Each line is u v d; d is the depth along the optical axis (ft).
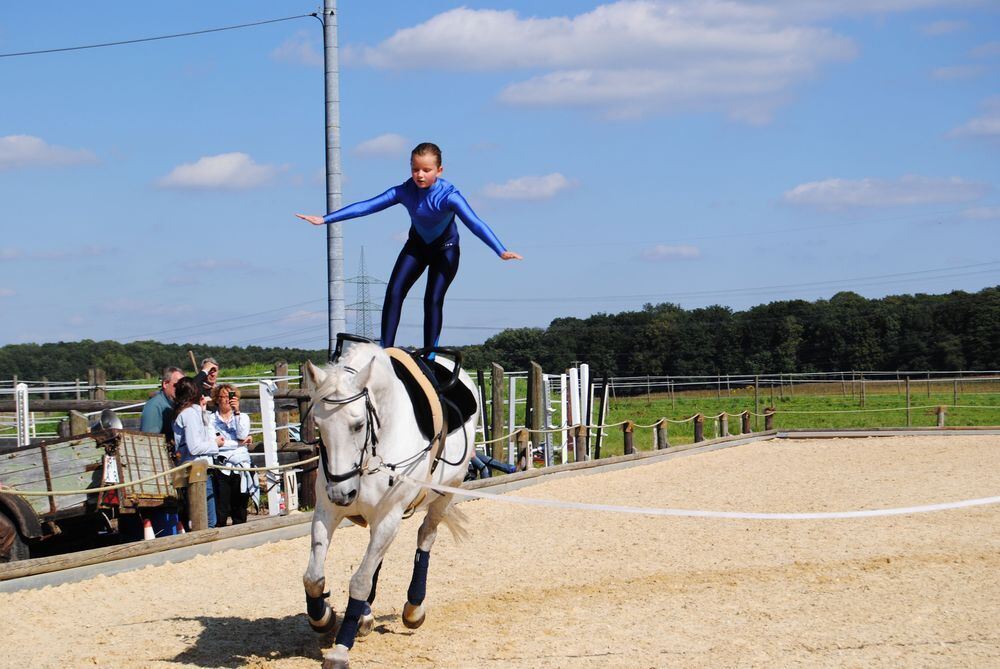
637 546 33.81
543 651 20.62
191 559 31.60
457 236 24.59
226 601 26.23
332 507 20.01
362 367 19.38
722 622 22.80
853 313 243.81
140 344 207.21
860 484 50.52
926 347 229.25
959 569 28.43
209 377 37.86
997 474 53.83
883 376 229.45
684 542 34.37
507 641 21.42
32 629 23.22
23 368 196.85
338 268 45.39
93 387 55.77
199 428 34.06
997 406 117.70
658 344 246.68
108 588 27.58
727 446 76.74
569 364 249.75
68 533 34.91
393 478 19.77
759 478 54.60
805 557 30.86
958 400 129.39
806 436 85.25
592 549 33.47
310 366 18.76
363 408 18.80
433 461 21.58
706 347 245.65
